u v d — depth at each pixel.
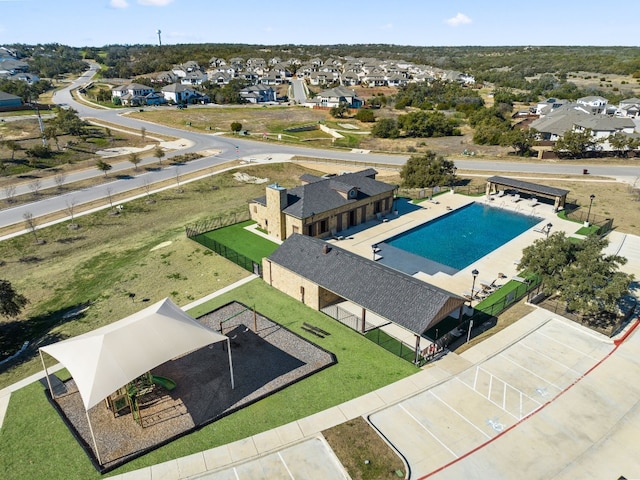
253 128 102.38
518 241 42.72
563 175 63.59
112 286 35.31
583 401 22.39
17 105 107.50
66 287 36.12
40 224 47.31
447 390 23.25
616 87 160.75
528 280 34.94
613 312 28.56
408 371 24.77
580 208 50.78
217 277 36.12
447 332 28.06
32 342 29.17
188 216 50.62
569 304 28.23
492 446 19.81
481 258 39.31
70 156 72.50
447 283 34.97
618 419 21.25
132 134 89.94
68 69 197.88
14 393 23.91
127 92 127.81
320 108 131.75
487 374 24.39
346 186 44.28
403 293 27.27
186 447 20.05
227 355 26.38
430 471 18.62
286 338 27.98
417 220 47.75
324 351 26.61
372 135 98.19
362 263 30.39
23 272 38.72
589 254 29.08
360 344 27.34
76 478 18.66
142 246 42.84
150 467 19.09
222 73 174.50
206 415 21.81
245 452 19.72
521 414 21.61
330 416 21.61
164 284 35.34
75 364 20.42
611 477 18.30
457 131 102.69
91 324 30.47
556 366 24.98
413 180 58.47
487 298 32.69
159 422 21.47
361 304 27.89
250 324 29.59
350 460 19.06
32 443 20.52
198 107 125.69
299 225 40.97
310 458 19.39
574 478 18.27
